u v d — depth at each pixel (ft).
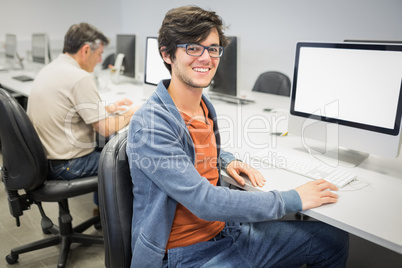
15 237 6.21
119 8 16.93
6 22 13.97
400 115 3.79
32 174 4.66
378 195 3.51
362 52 3.96
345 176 3.85
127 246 3.29
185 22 3.05
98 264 5.62
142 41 16.29
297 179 3.86
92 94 5.32
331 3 10.24
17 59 13.02
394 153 3.92
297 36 11.25
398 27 9.19
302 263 3.79
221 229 3.57
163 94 3.23
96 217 6.36
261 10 11.93
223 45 3.40
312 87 4.50
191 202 2.93
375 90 3.94
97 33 6.07
